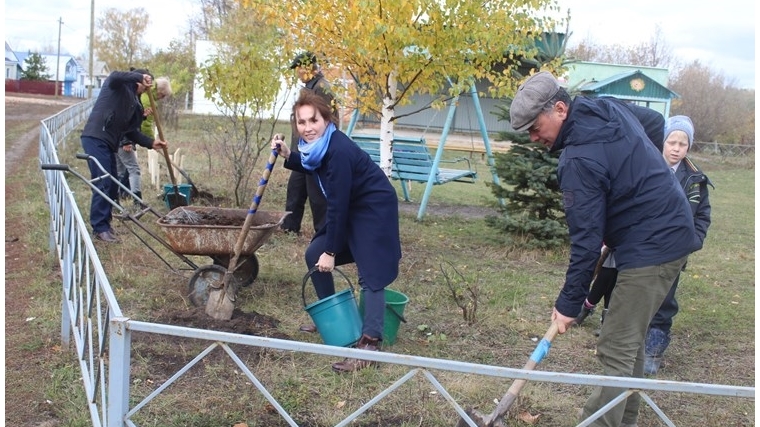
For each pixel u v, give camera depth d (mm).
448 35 7883
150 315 5020
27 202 9273
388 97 8852
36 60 70250
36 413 3676
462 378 4344
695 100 35375
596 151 3104
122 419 2551
